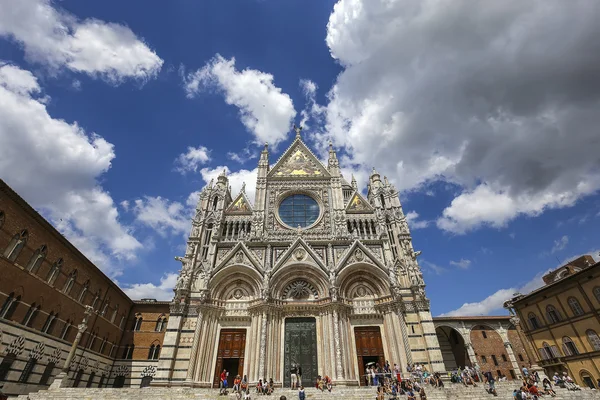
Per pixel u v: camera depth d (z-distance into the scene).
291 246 41.75
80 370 41.03
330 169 51.56
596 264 39.66
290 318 38.22
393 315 36.72
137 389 27.88
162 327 52.34
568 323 44.38
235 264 40.22
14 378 30.58
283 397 24.95
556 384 31.77
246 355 35.56
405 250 41.50
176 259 41.16
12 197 29.20
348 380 32.88
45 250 34.19
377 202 46.62
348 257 40.97
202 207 46.41
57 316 36.62
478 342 57.38
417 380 29.55
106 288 46.28
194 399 26.53
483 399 25.77
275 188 49.00
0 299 28.83
